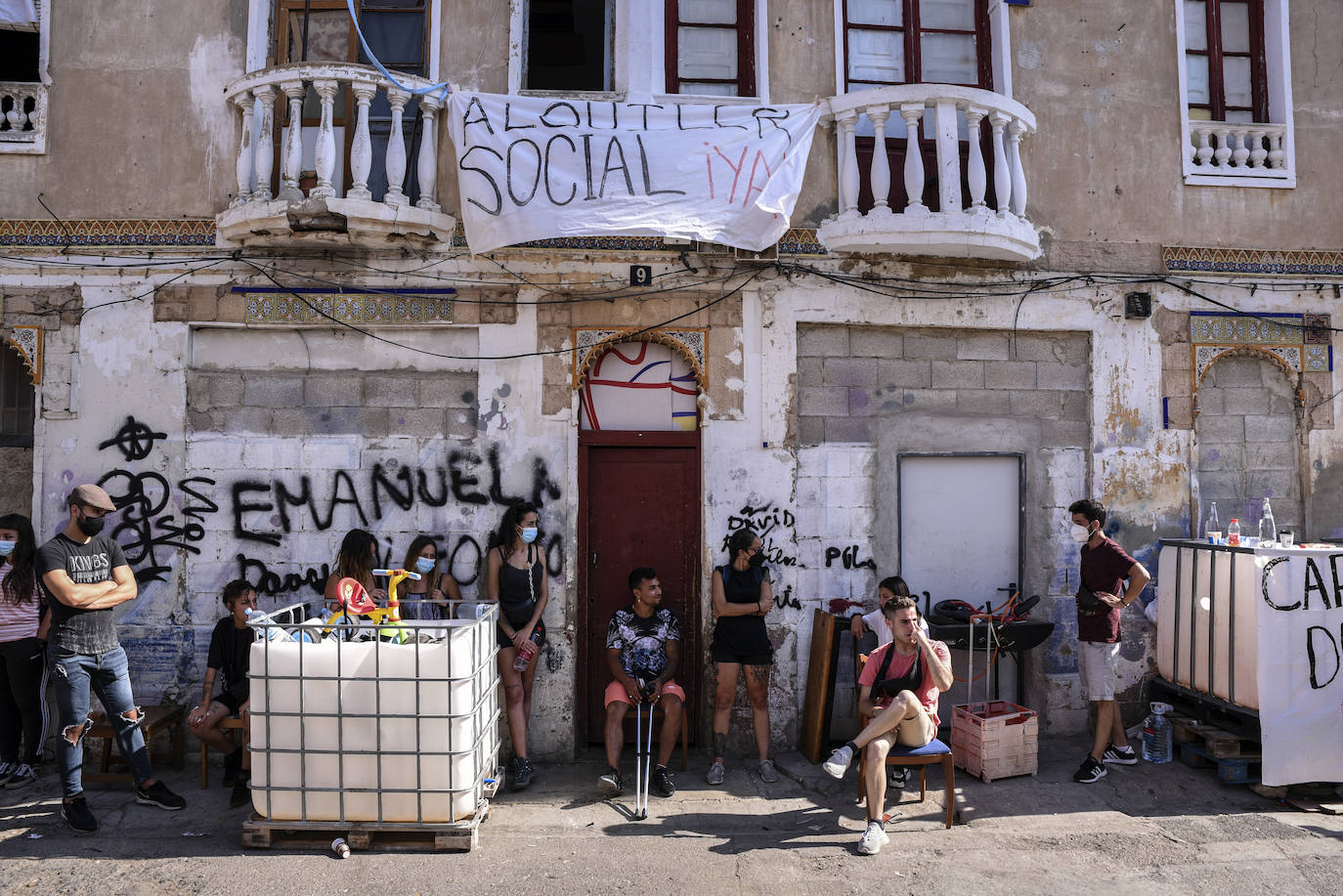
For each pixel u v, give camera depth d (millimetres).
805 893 4625
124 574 5488
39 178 6723
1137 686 7191
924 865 4941
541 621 6570
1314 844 5203
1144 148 7441
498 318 6805
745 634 6332
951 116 6723
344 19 7082
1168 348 7375
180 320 6711
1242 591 6156
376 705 4980
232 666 6000
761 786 6152
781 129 6590
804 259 6973
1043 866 4934
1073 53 7418
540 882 4715
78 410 6660
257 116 6477
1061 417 7324
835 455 7047
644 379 7051
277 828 5027
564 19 8180
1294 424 7598
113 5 6824
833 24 7168
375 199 6836
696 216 6359
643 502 7023
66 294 6688
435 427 6832
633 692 6039
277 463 6758
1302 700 5809
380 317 6789
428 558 6387
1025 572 7242
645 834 5332
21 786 5945
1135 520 7266
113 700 5434
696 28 7312
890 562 7066
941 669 5461
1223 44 7832
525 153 6352
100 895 4523
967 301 7137
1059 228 7297
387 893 4586
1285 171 7566
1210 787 6086
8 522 5914
